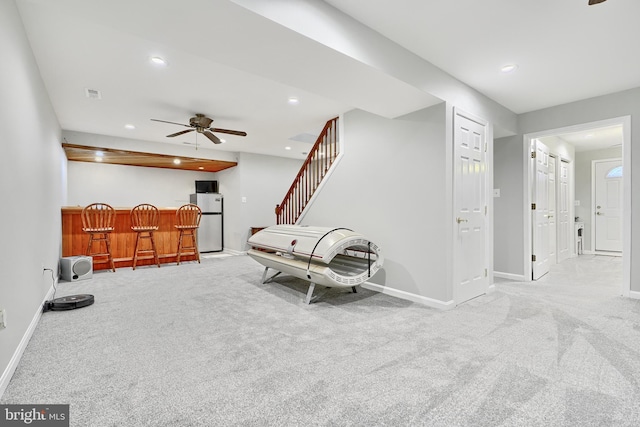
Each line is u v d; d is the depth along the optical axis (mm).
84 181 6598
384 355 1960
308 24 1911
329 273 2838
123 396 1521
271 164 7328
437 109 2971
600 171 6352
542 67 2803
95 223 4773
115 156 5902
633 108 3227
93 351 2020
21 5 1993
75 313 2787
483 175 3461
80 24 2211
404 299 3244
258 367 1813
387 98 2840
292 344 2133
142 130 5043
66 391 1561
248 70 2348
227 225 7395
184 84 3291
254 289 3674
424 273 3084
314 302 3146
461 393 1539
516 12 2041
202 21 1752
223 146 6332
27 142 2279
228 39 1938
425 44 2463
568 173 5984
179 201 7730
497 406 1433
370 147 3676
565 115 3709
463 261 3135
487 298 3277
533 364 1823
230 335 2291
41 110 2941
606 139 5543
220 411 1409
